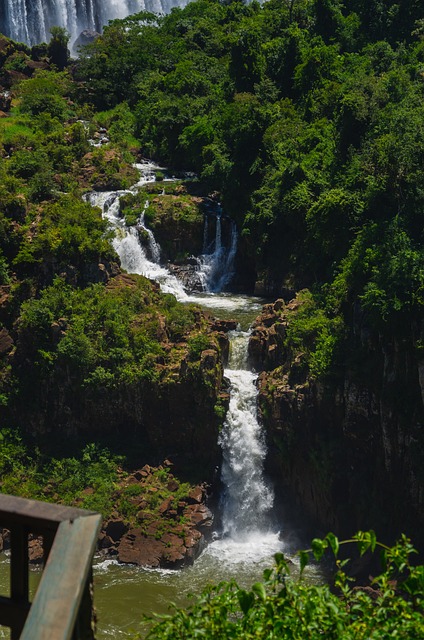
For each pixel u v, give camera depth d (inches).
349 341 2053.4
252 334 2341.3
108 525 2007.9
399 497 1925.4
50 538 358.9
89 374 2234.3
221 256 2886.3
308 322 2183.8
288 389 2123.5
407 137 2241.6
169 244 2881.4
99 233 2529.5
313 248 2556.6
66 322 2292.1
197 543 1983.3
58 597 331.6
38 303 2319.1
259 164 2876.5
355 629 484.4
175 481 2129.7
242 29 3757.4
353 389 1989.4
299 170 2701.8
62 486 2122.3
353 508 2004.2
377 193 2261.3
